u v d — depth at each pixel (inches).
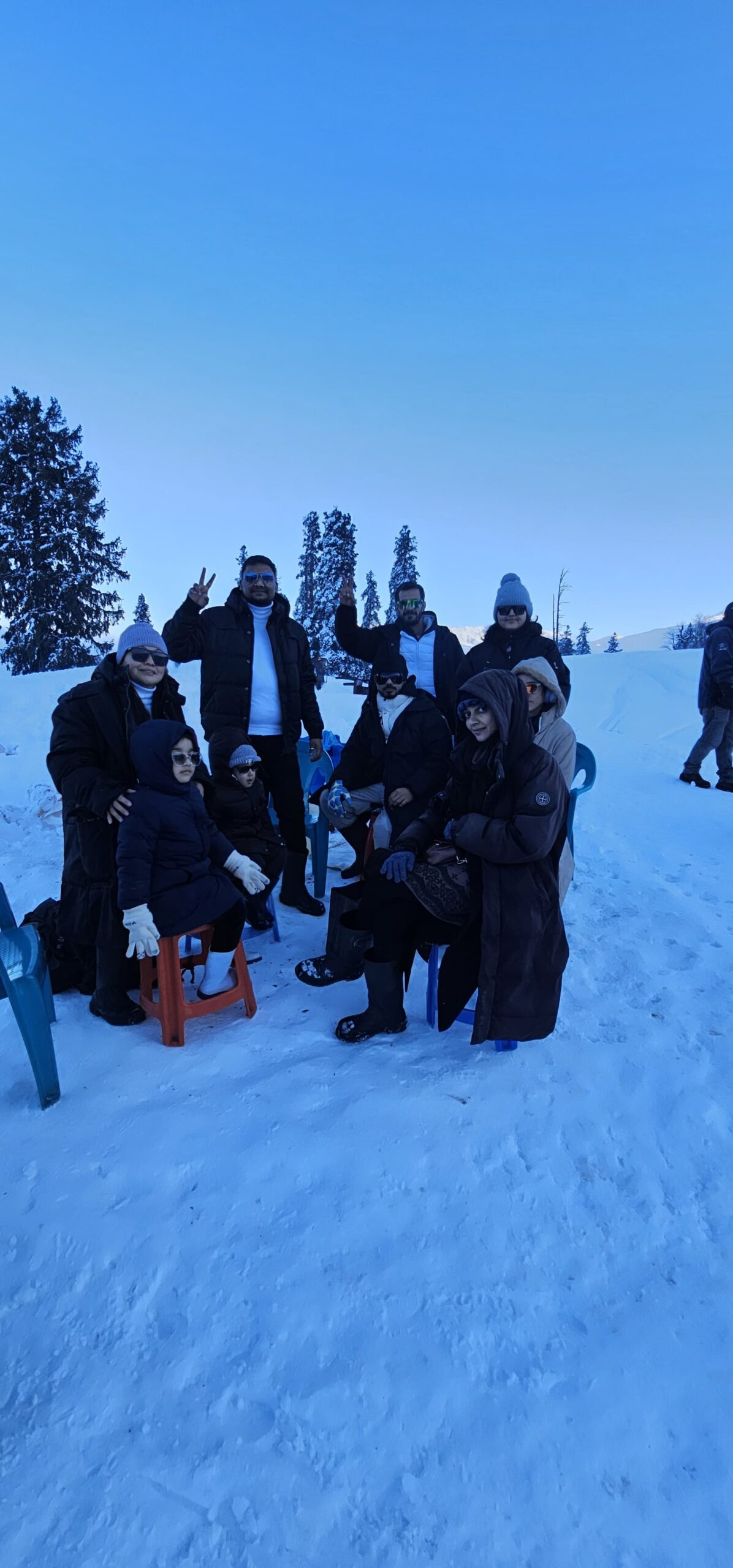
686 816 284.8
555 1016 110.4
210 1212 86.4
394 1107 102.3
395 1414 67.0
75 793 116.8
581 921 175.0
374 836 154.2
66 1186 89.7
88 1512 60.1
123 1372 70.6
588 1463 63.7
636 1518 60.0
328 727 412.2
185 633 162.4
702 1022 129.8
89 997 133.6
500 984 107.5
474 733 111.0
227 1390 68.8
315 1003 131.5
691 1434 66.1
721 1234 86.7
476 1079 109.7
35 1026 101.0
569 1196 90.7
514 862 107.7
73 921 123.4
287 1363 71.0
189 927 113.5
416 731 150.0
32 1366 71.5
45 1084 102.6
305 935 161.6
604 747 438.9
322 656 1252.5
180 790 114.0
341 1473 62.6
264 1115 100.7
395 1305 76.5
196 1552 57.7
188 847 114.2
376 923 115.7
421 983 141.6
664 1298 78.5
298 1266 80.2
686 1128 103.1
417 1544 58.3
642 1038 123.7
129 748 121.5
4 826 241.3
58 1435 65.7
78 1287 78.5
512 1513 60.2
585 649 2618.1
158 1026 123.6
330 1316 75.2
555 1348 73.2
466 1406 67.8
